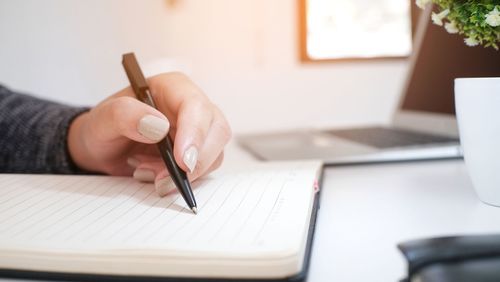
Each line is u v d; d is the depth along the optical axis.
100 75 1.09
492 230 0.28
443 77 0.68
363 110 1.13
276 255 0.20
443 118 0.68
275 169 0.42
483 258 0.18
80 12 1.07
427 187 0.40
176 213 0.28
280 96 1.13
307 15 1.10
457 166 0.50
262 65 1.12
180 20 1.10
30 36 1.06
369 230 0.29
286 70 1.12
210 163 0.36
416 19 1.08
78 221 0.27
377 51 1.11
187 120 0.34
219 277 0.20
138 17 1.09
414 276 0.18
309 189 0.33
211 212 0.28
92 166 0.47
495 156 0.31
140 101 0.37
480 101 0.31
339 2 1.10
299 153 0.60
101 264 0.21
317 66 1.12
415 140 0.65
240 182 0.37
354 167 0.52
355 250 0.26
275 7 1.10
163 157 0.32
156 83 0.42
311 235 0.26
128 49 1.09
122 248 0.21
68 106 0.57
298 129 1.05
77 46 1.08
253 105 1.13
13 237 0.24
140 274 0.21
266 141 0.79
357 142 0.69
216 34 1.11
